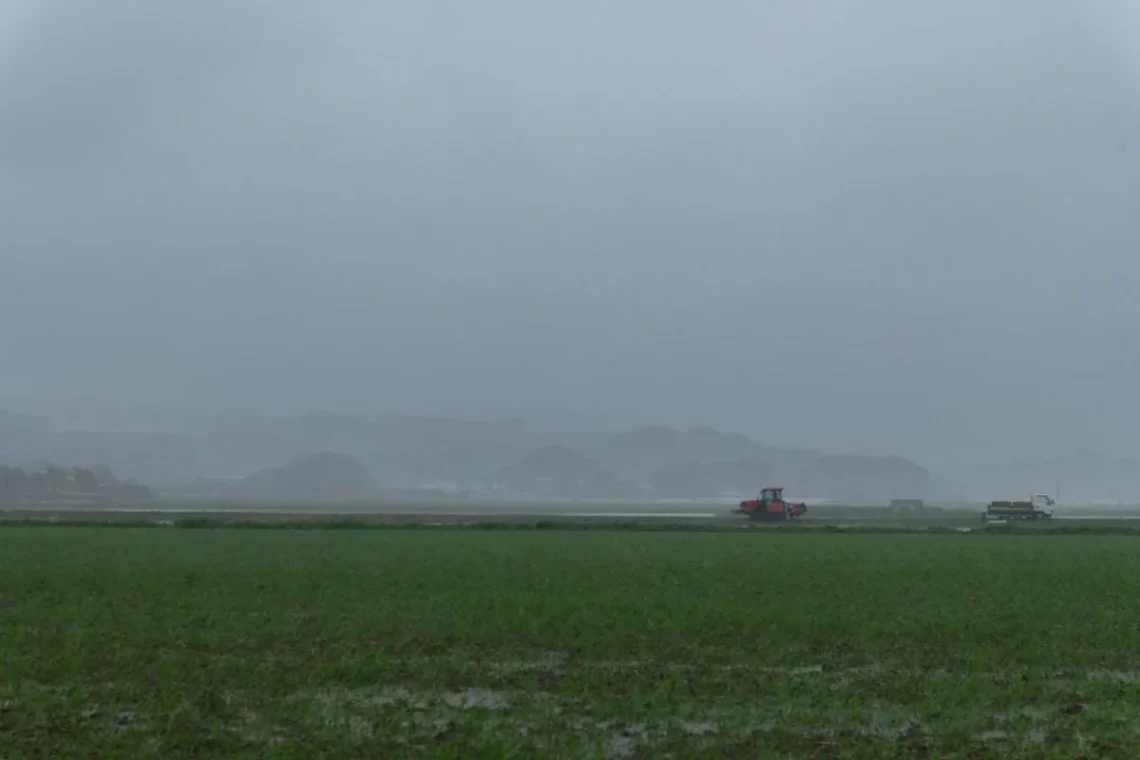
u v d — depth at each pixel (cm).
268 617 2309
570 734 1363
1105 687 1647
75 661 1764
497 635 2092
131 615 2331
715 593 2803
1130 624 2278
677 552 4347
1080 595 2809
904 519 8319
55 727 1379
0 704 1503
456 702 1555
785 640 2059
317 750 1286
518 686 1661
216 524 6075
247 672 1727
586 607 2492
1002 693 1589
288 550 4269
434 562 3744
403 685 1662
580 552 4300
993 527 6500
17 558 3791
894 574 3400
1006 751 1295
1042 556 4266
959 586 3025
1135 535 6116
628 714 1458
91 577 3105
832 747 1314
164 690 1583
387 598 2666
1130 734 1385
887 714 1481
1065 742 1345
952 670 1788
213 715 1451
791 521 7819
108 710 1471
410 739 1339
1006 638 2094
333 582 3031
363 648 1952
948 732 1373
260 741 1335
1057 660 1880
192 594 2722
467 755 1268
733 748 1310
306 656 1870
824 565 3734
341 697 1577
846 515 9212
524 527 6153
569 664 1822
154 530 5644
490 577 3206
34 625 2189
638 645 1994
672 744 1318
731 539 5322
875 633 2138
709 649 1961
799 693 1591
